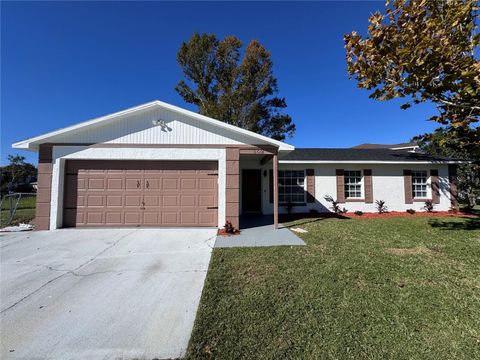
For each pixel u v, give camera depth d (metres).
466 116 5.73
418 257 5.09
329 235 7.21
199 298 3.46
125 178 8.29
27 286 3.90
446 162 12.45
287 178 12.72
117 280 4.12
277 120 19.11
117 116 8.02
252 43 17.86
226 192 8.19
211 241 6.56
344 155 13.59
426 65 5.00
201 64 18.38
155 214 8.28
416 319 2.85
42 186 7.93
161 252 5.62
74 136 8.12
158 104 8.12
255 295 3.45
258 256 5.20
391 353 2.30
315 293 3.49
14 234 7.28
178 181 8.38
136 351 2.40
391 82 5.67
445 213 12.23
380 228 8.32
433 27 4.86
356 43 5.70
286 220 10.35
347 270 4.35
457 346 2.39
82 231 7.63
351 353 2.30
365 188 12.57
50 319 2.96
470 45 4.83
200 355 2.31
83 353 2.38
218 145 8.36
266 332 2.63
